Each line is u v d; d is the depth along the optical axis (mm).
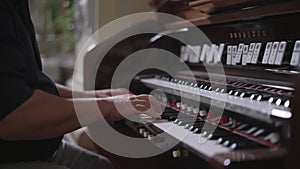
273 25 1153
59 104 1134
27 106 1083
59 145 1465
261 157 764
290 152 734
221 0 1235
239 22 1304
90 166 1523
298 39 1069
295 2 1030
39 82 1191
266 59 1157
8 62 1081
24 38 1165
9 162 1259
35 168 1256
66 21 3617
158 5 1931
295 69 1044
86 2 2689
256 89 1066
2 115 1066
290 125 742
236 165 778
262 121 821
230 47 1349
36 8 3824
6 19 1121
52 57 3951
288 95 930
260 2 1138
